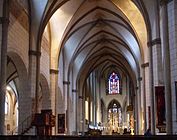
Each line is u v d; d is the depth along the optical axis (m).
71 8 28.75
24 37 22.91
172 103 16.38
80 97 45.31
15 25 20.88
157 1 21.75
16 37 21.09
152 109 22.39
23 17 22.70
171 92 16.50
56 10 26.09
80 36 35.66
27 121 23.05
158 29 22.09
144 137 10.08
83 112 45.47
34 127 22.55
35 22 24.42
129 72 46.78
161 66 21.84
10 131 41.47
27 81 23.45
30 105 23.31
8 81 31.94
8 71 30.56
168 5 17.11
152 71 22.83
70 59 36.75
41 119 21.25
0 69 18.08
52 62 29.94
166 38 17.05
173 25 16.66
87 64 45.16
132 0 25.52
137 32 29.62
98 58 46.25
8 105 42.03
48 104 29.09
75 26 32.12
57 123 30.14
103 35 38.47
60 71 34.66
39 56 24.39
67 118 35.81
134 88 42.59
